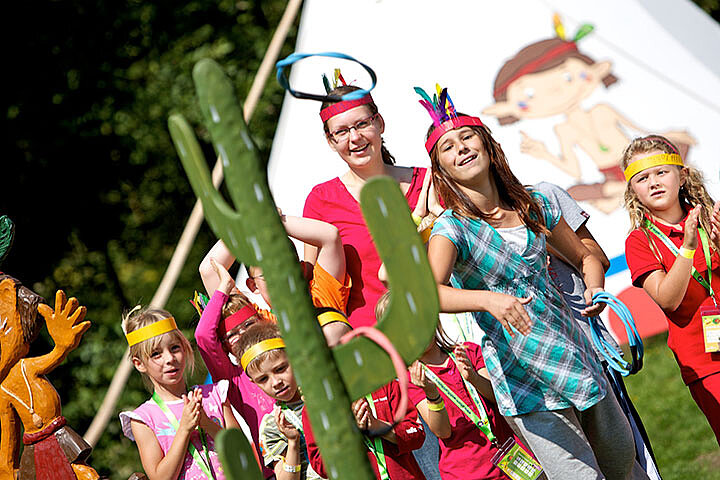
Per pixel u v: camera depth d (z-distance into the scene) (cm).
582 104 1285
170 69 2283
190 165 308
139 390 2002
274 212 296
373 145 709
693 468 1154
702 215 688
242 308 691
